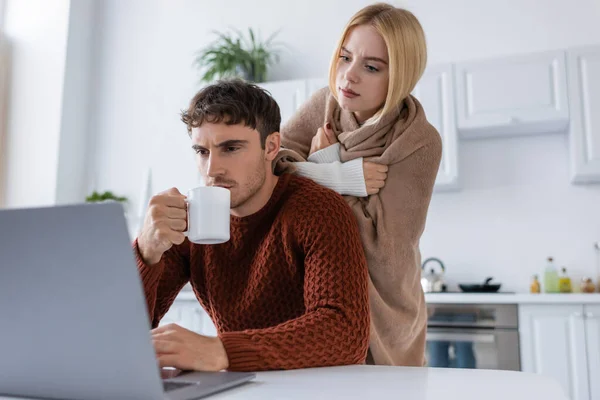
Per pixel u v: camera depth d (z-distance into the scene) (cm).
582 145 296
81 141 420
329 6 386
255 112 111
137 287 52
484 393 63
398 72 130
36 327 57
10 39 421
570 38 336
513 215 331
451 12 358
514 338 271
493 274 329
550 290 308
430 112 317
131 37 430
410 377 75
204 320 310
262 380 73
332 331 90
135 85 422
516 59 309
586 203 322
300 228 109
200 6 417
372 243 131
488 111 309
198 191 91
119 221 51
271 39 394
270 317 115
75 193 412
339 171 133
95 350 56
